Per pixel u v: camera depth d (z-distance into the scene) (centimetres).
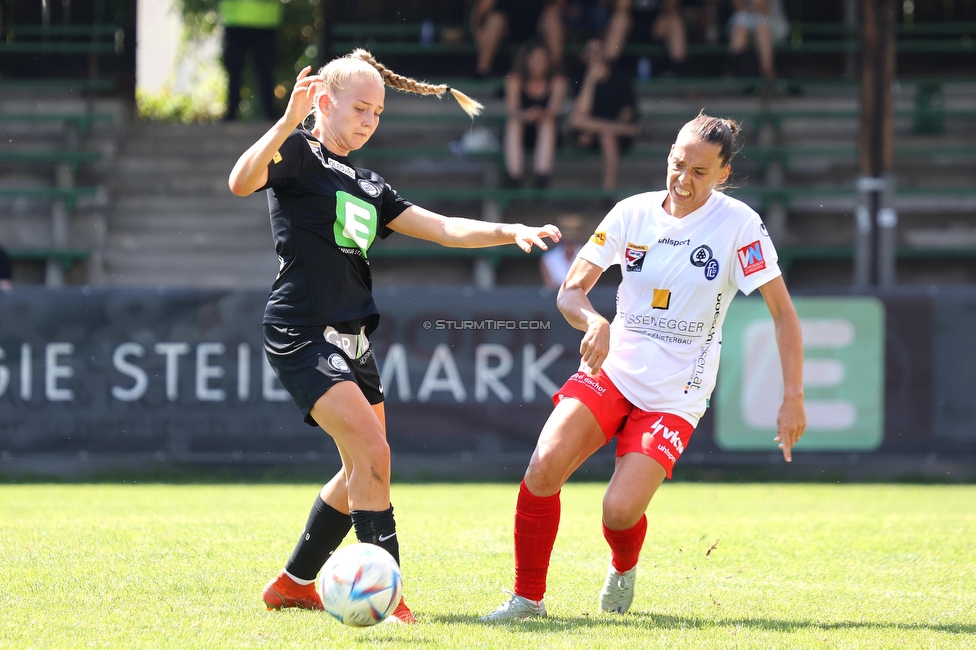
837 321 3409
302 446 3422
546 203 5272
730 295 1362
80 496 2938
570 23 5769
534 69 5106
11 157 5125
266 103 5975
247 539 1925
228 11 5925
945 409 3391
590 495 3045
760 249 1324
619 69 5338
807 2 6162
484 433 3444
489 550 1867
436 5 6100
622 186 5419
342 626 1222
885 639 1194
